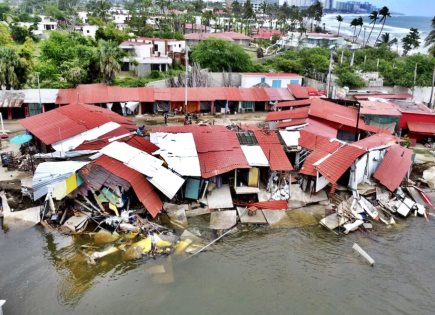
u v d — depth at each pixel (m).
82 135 39.16
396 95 66.75
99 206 30.70
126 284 24.19
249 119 57.53
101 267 25.48
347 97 63.72
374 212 32.97
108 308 22.34
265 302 23.30
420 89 71.44
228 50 80.69
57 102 52.81
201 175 32.91
